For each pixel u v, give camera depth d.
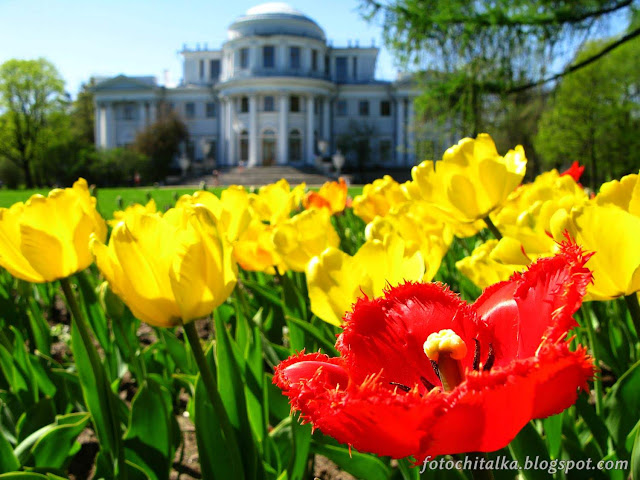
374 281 1.14
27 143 58.38
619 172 32.72
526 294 0.74
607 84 29.67
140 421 1.53
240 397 1.32
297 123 62.06
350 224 4.92
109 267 1.08
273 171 58.53
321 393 0.69
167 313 1.09
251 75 62.09
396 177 59.34
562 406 0.62
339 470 2.05
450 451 0.63
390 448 0.64
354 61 67.94
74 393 2.20
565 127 30.84
